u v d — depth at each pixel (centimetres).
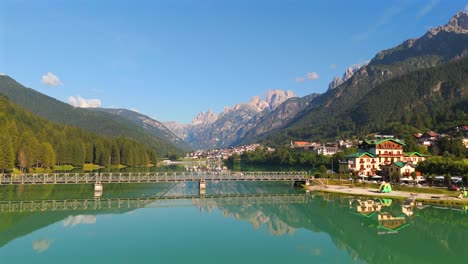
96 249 5138
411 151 16950
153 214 7688
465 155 16250
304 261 4722
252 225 6788
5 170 14850
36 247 5216
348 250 5256
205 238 5803
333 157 17750
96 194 10556
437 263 4719
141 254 4934
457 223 6762
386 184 10169
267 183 15288
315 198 10094
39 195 10275
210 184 14888
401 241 5709
